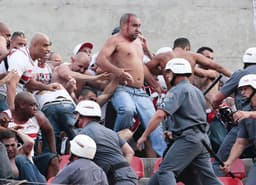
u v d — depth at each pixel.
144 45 29.33
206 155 25.16
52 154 25.48
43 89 27.33
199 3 34.34
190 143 24.91
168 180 24.72
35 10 33.94
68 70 28.16
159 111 25.06
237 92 26.56
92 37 34.00
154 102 28.98
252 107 25.73
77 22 34.00
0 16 33.81
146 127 27.33
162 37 34.16
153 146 27.56
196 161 25.08
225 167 25.80
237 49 34.38
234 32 34.38
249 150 27.06
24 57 27.06
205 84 28.78
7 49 28.03
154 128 25.16
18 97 25.95
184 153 24.89
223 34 34.34
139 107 27.72
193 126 25.00
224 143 26.73
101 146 24.39
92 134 24.44
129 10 34.16
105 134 24.52
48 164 25.41
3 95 26.73
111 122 27.72
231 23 34.44
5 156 23.39
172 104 24.97
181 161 24.86
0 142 23.56
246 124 25.73
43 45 27.33
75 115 24.91
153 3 34.19
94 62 29.06
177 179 25.28
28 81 27.20
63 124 27.31
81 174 23.44
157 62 28.39
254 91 25.44
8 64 26.91
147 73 28.25
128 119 27.45
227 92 26.61
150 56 29.39
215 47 34.31
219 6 34.47
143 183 26.20
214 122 28.39
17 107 25.94
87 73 28.77
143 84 28.16
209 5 34.44
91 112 24.56
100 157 24.36
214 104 26.78
